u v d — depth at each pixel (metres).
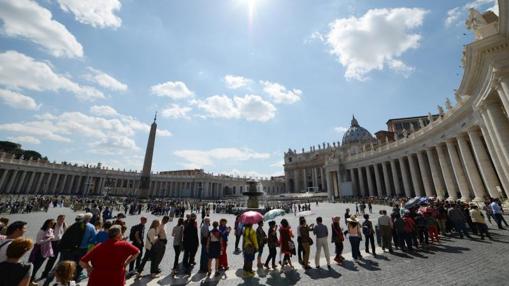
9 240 5.84
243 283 8.66
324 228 10.44
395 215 13.02
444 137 35.22
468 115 28.11
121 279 5.05
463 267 9.12
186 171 128.38
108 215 21.53
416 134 44.34
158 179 112.31
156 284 8.66
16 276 4.20
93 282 4.88
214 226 9.84
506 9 13.23
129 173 106.81
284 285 8.30
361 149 102.44
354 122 126.56
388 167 74.56
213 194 123.56
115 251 5.13
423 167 44.03
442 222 15.73
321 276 9.09
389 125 85.00
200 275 9.66
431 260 10.37
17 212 36.84
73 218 29.69
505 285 7.27
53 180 88.00
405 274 8.79
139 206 40.00
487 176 26.67
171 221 28.44
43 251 8.35
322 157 119.31
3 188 73.19
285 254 10.13
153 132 50.38
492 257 10.04
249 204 39.44
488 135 24.81
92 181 98.62
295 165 130.88
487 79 18.91
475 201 29.09
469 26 18.62
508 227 15.99
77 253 8.16
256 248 9.77
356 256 11.10
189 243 10.20
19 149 99.56
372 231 12.15
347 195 69.56
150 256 9.49
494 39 15.59
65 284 4.34
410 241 12.29
